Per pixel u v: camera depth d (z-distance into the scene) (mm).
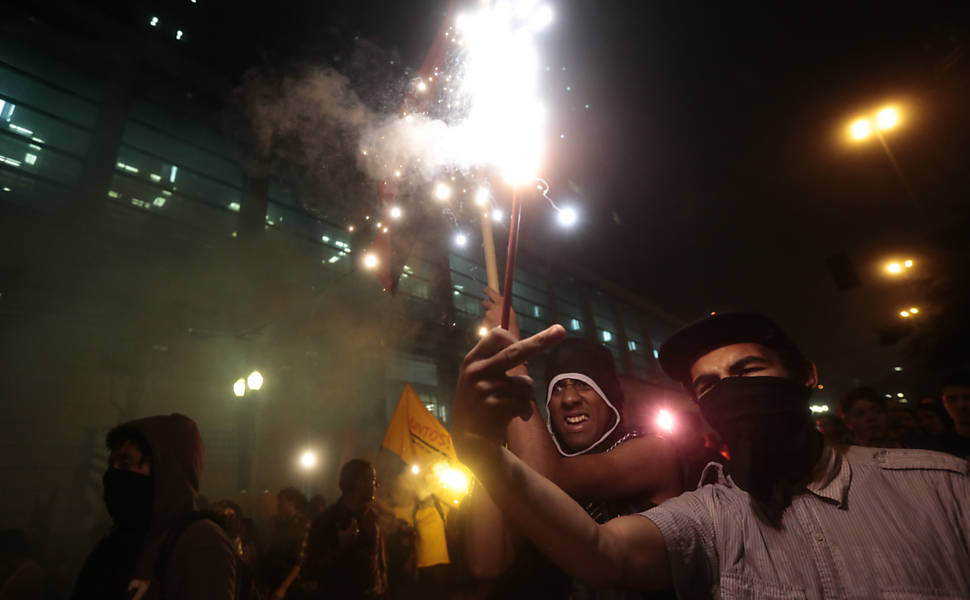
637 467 1427
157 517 2117
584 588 1417
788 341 1324
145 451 2260
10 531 5719
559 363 1794
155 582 1887
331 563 3857
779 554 1104
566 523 986
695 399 1450
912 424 4781
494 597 1435
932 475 1130
